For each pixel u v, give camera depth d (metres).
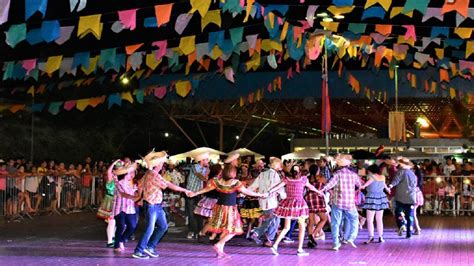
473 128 29.02
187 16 10.33
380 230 12.76
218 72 19.64
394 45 15.23
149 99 21.92
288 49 14.41
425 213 19.98
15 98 19.50
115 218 11.22
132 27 9.43
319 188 12.10
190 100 22.00
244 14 13.41
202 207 12.13
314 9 11.02
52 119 29.66
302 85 21.20
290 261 10.20
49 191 18.80
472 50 13.53
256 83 21.31
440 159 24.86
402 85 20.75
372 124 33.84
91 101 18.25
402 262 10.12
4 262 9.98
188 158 16.56
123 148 35.28
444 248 11.81
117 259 10.30
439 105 26.77
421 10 9.11
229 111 25.69
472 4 10.71
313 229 12.01
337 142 29.62
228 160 11.74
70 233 14.12
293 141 29.98
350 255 10.88
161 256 10.66
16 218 17.19
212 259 10.37
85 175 20.45
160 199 10.45
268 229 12.02
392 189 15.98
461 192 19.81
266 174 11.88
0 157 25.58
